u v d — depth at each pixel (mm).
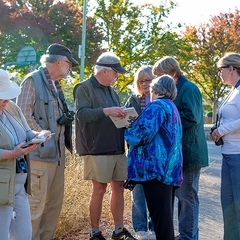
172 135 3791
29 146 3236
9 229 3406
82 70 19094
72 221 4961
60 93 4516
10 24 20391
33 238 4215
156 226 3854
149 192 3848
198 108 4215
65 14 21500
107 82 4703
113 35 22375
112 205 4805
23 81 4250
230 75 4133
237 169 4066
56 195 4570
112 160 4602
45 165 4207
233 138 4090
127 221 5488
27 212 3432
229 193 4168
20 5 21281
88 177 4660
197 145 4250
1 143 3234
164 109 3785
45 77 4312
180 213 4449
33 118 4137
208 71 30953
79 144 4668
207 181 8062
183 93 4254
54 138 4305
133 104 5066
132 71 22891
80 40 21812
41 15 21281
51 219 4578
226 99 4238
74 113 4582
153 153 3764
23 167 3361
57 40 20922
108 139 4547
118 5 22109
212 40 30297
